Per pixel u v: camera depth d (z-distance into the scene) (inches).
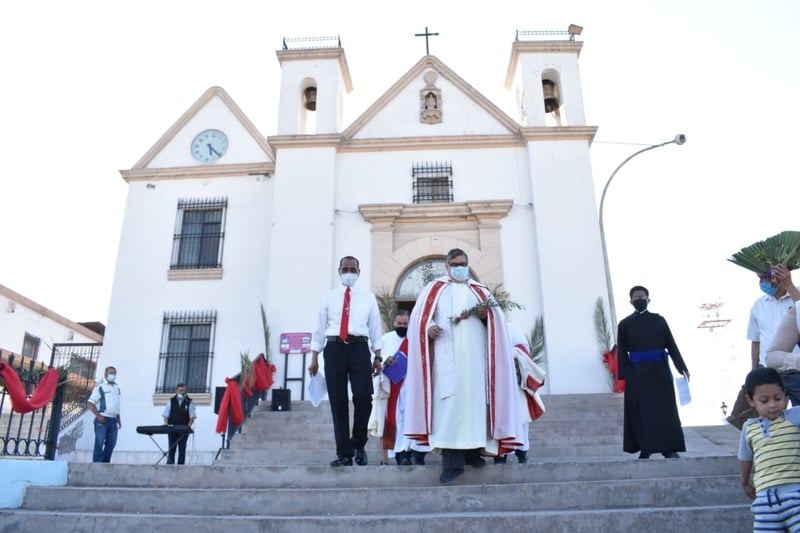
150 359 568.4
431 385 209.2
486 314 212.8
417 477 213.6
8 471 207.2
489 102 622.8
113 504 202.1
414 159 605.0
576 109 617.9
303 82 652.7
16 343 775.1
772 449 143.1
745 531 170.7
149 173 627.2
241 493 196.4
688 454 351.3
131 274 596.1
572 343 531.5
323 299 252.5
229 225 607.5
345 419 235.0
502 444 204.5
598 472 215.5
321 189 587.2
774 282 205.0
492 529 171.3
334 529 173.8
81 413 537.0
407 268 577.6
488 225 575.8
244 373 436.8
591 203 573.9
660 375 268.4
